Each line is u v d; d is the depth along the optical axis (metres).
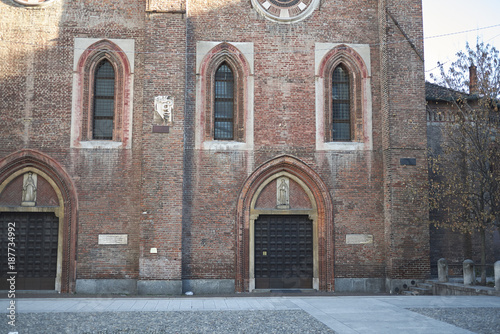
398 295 19.16
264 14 21.55
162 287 19.39
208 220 20.52
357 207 20.94
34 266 20.48
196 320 13.19
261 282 20.91
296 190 21.34
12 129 20.44
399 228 20.20
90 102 20.94
